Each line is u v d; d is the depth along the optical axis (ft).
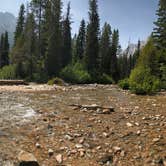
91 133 33.68
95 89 92.12
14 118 38.27
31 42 173.68
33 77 155.74
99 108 46.42
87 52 200.03
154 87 85.40
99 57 224.12
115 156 28.32
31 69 163.73
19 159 25.57
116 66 244.22
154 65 119.65
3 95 59.72
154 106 52.39
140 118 40.98
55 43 169.89
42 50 183.42
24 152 26.99
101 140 31.83
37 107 46.37
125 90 91.04
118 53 290.76
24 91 71.61
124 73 320.09
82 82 160.25
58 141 31.01
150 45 128.47
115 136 33.04
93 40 201.77
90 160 27.48
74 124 36.86
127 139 32.14
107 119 39.91
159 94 78.54
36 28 179.52
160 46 142.00
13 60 173.27
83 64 194.80
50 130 34.04
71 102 53.88
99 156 28.19
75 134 33.01
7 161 25.64
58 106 48.32
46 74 160.66
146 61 120.57
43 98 58.03
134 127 36.22
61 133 33.24
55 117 39.78
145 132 34.19
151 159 27.66
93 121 38.65
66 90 81.20
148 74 96.53
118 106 51.31
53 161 26.86
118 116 41.93
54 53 167.63
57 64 167.43
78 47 243.40
